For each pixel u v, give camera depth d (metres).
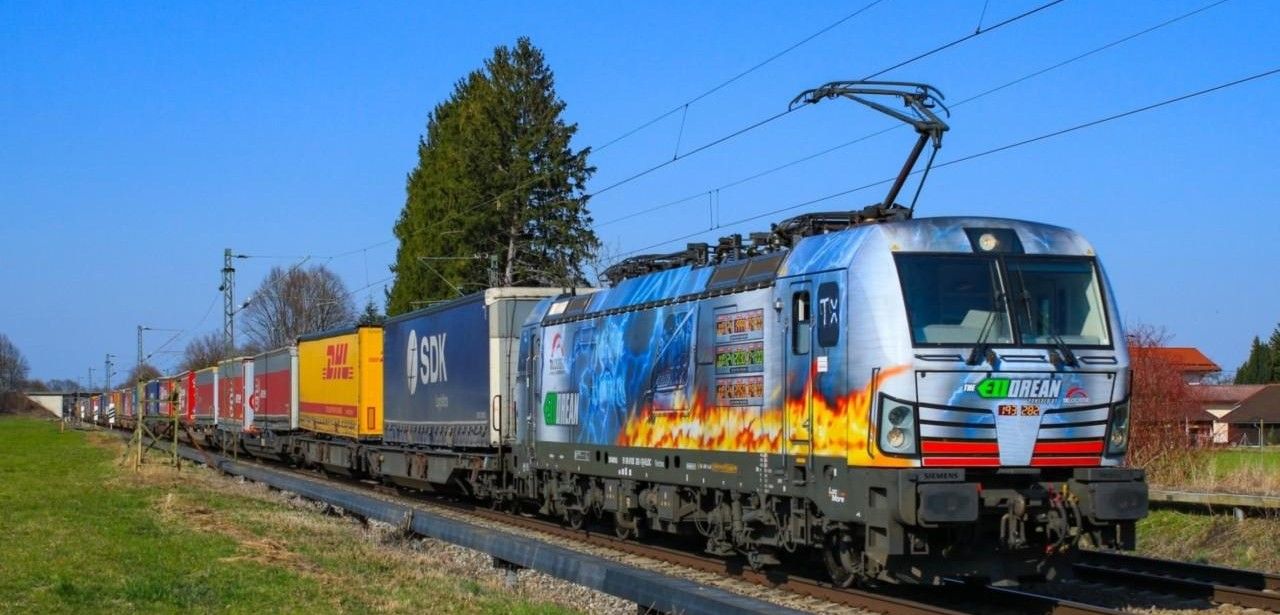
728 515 15.26
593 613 12.24
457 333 25.11
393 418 29.92
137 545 16.31
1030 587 14.38
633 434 17.34
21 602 12.02
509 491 23.02
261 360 44.91
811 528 13.38
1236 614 12.39
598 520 22.44
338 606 11.77
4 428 91.06
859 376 12.26
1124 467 12.48
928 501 11.52
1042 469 12.32
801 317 13.34
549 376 20.56
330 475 38.16
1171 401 22.05
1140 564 15.61
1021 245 12.68
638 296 17.56
